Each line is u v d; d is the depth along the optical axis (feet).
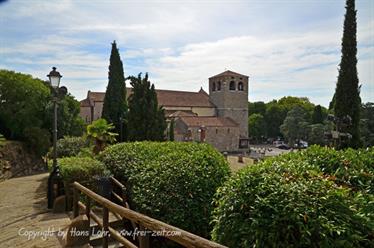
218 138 163.84
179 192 20.12
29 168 66.74
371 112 86.94
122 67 96.68
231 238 10.41
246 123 194.80
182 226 19.19
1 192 35.81
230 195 11.23
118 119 91.50
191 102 185.16
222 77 188.75
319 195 9.68
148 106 76.95
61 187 26.35
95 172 26.94
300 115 202.18
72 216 23.09
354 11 61.62
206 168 21.42
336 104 61.31
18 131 71.51
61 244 17.58
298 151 15.98
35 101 74.08
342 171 12.82
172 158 22.98
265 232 9.41
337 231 8.56
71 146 51.44
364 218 9.14
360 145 58.75
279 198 9.77
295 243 9.01
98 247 17.63
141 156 28.37
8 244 17.85
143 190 21.85
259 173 11.51
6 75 72.18
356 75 60.59
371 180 12.37
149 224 9.99
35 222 22.00
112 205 13.76
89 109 180.24
